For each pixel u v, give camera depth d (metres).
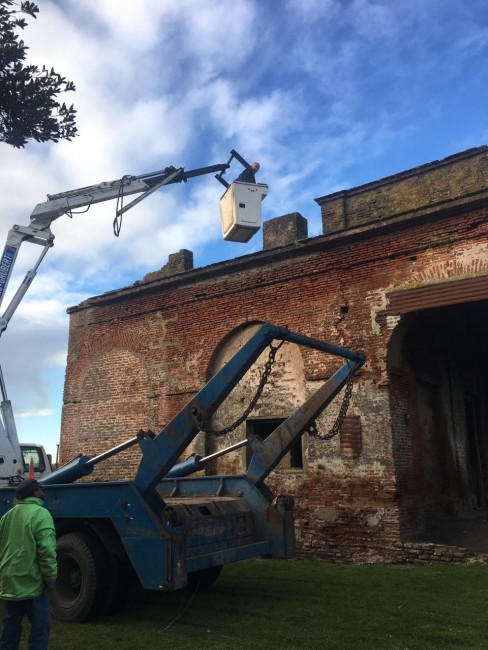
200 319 13.11
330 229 15.61
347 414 10.53
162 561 5.76
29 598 4.21
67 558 6.46
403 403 10.65
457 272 9.78
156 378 13.56
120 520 6.11
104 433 14.16
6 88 5.49
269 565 9.64
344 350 7.57
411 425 10.77
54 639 5.51
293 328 11.54
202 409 6.13
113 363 14.47
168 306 13.72
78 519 6.58
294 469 11.12
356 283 10.92
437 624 5.73
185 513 6.48
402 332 10.63
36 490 4.66
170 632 5.67
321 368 10.98
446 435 12.72
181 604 6.82
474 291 9.52
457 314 14.07
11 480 8.98
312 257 11.55
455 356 14.14
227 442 12.27
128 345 14.30
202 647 5.14
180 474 8.58
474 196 9.67
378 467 10.04
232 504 7.28
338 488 10.38
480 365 15.99
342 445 10.48
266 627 5.75
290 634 5.48
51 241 10.26
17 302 9.72
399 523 9.67
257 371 12.14
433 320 12.66
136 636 5.55
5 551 4.34
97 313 15.12
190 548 6.33
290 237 14.61
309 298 11.47
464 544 9.73
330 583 7.92
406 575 8.38
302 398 11.34
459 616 6.01
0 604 6.83
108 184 10.29
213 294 12.94
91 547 6.30
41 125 5.68
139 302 14.31
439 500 11.96
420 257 10.24
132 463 13.51
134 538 5.98
